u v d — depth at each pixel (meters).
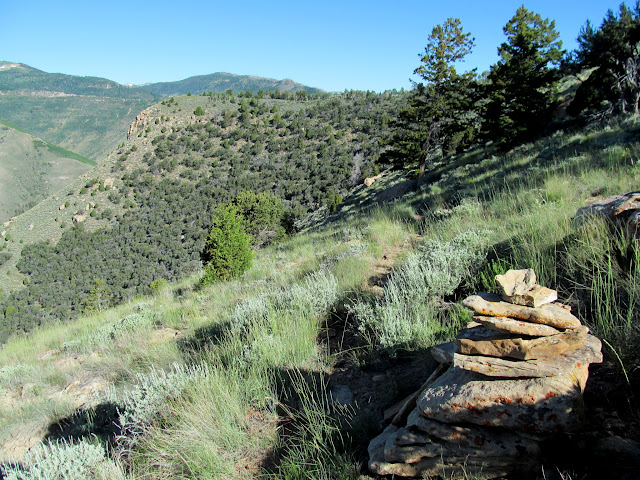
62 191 133.12
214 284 11.10
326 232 15.18
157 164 128.75
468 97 23.64
